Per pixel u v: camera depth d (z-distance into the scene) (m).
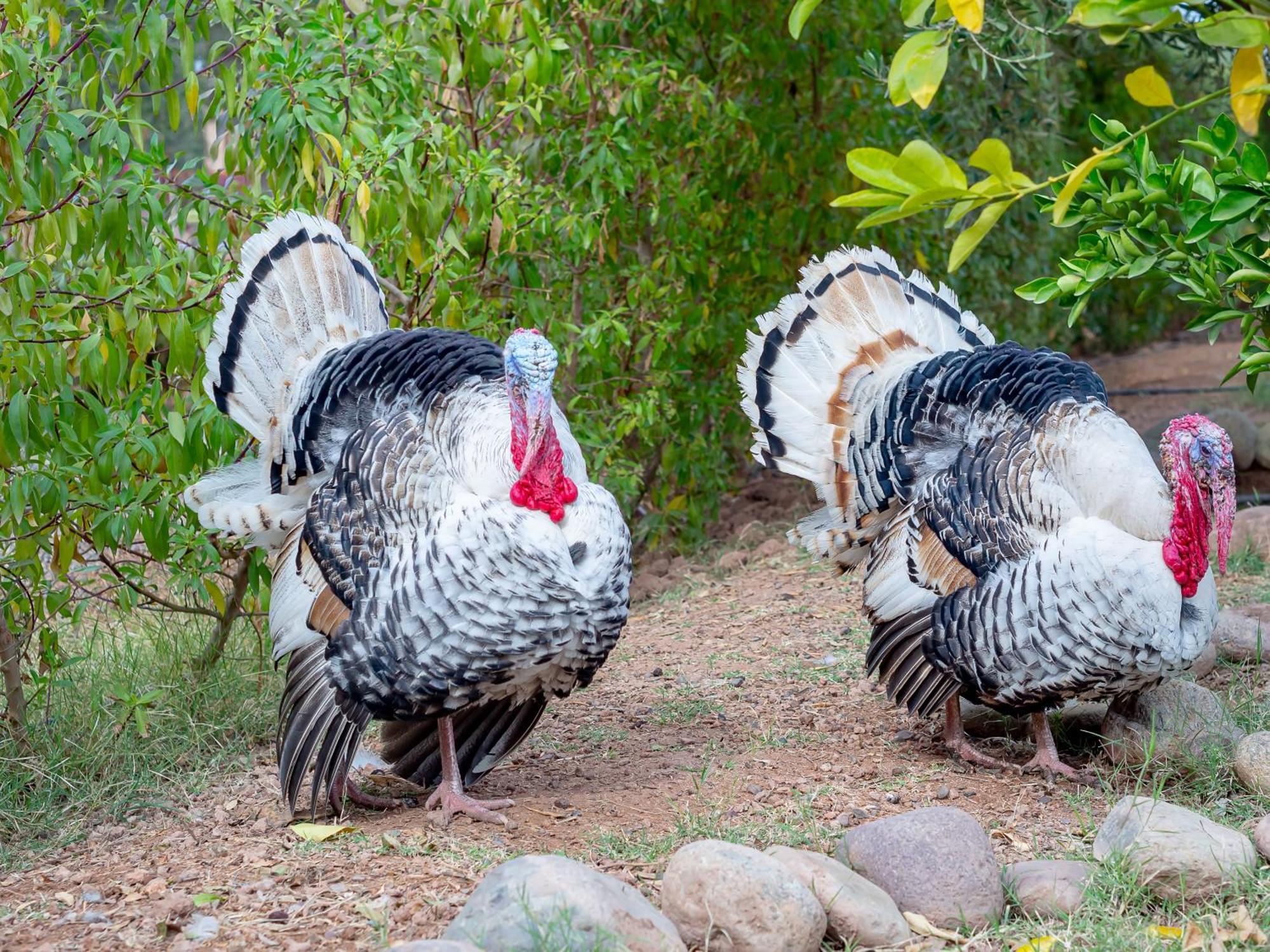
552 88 7.86
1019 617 4.80
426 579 4.56
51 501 5.51
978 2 3.20
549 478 4.66
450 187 6.66
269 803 5.27
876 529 5.62
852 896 3.85
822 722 5.88
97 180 5.74
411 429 4.84
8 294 5.38
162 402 6.04
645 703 6.27
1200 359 17.45
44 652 5.83
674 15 8.96
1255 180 4.66
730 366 10.09
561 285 8.55
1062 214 3.29
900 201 3.33
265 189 7.44
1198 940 3.76
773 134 9.62
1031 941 3.84
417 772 5.36
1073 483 4.78
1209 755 5.02
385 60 6.36
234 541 6.21
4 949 3.96
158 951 3.88
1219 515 4.58
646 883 4.23
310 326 5.47
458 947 3.36
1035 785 5.13
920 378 5.36
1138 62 11.64
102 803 5.32
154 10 5.78
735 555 8.85
